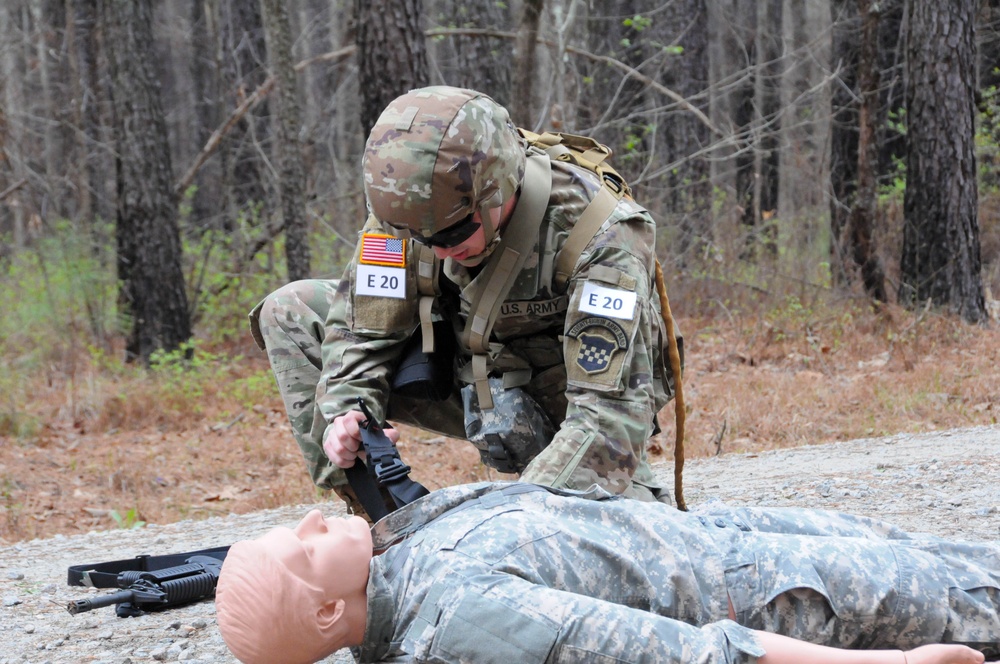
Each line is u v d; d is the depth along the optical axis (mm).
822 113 17109
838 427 7371
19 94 19141
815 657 1936
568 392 2537
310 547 2051
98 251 14094
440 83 14469
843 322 10688
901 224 13594
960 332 10297
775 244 14398
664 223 12977
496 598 1938
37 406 9500
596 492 2291
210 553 3627
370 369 2902
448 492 2223
